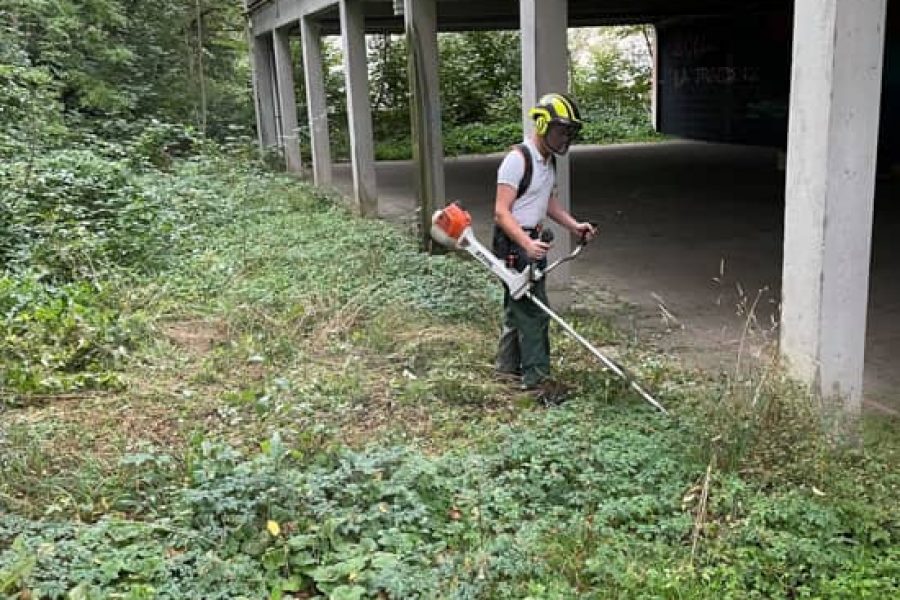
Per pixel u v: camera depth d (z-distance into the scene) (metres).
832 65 3.25
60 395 4.48
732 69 19.06
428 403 4.25
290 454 3.47
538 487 3.28
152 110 16.19
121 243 6.89
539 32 5.48
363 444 3.81
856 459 3.35
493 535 2.99
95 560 2.76
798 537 2.87
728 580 2.68
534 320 4.26
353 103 9.98
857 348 3.53
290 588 2.68
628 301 6.27
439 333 5.15
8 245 6.50
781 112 17.53
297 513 3.01
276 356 5.00
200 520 2.99
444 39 23.50
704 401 3.71
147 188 8.84
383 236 7.80
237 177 11.14
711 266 7.30
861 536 2.92
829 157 3.33
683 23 19.88
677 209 10.52
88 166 8.18
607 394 4.12
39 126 10.16
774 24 17.38
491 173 15.88
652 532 2.95
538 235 4.26
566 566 2.78
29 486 3.37
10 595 2.56
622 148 19.72
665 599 2.59
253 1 14.98
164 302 5.98
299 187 11.02
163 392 4.50
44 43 13.13
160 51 16.53
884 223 8.75
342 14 9.84
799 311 3.57
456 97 23.25
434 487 3.24
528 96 5.67
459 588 2.63
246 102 18.62
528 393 4.30
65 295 5.67
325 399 4.29
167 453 3.66
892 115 13.16
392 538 2.89
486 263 4.20
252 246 7.45
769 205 10.48
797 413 3.41
